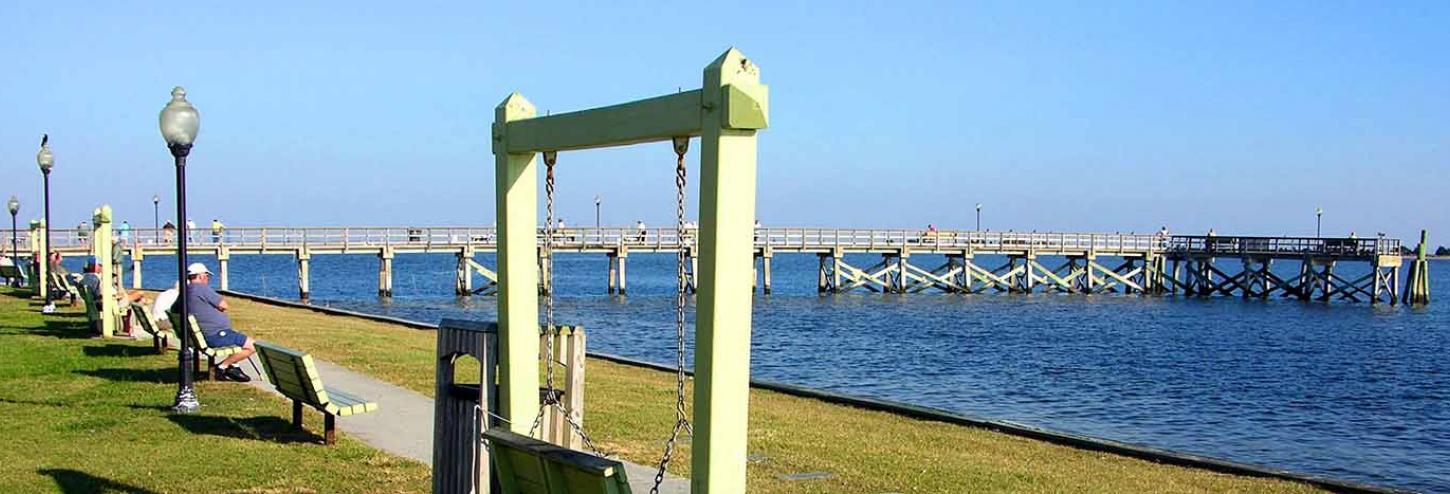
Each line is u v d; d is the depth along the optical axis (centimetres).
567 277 9225
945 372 2728
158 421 1091
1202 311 5275
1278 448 1809
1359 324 4616
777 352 3139
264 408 1175
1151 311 5200
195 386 1311
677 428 585
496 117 679
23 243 4728
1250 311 5319
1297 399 2386
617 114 566
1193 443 1827
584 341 695
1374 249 5944
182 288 1168
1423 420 2119
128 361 1536
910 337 3672
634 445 1120
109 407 1166
